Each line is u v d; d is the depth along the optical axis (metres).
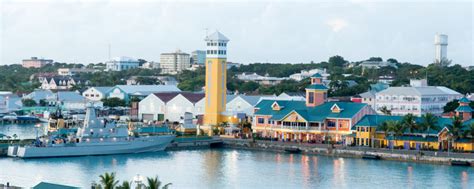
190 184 178.25
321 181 184.12
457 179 187.50
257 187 175.50
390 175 193.25
